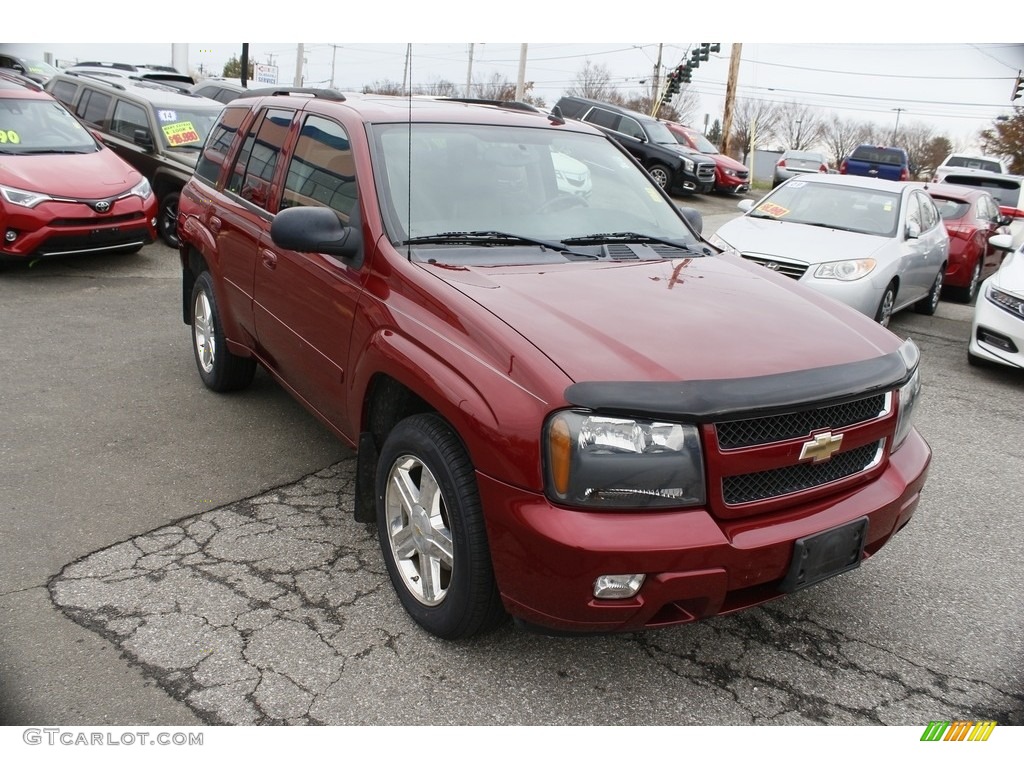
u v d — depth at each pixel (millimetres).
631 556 2414
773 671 3025
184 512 3941
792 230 8016
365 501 3438
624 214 4000
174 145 10602
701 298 3174
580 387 2467
